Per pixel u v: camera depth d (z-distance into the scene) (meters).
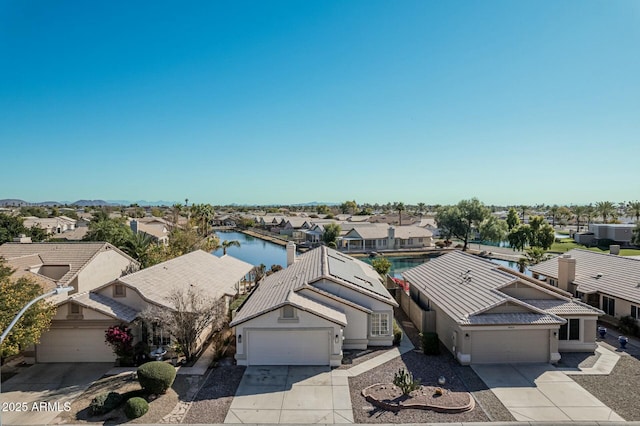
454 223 79.31
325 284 24.00
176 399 16.89
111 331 20.05
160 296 22.75
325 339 20.75
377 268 42.66
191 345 21.20
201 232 81.00
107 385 18.30
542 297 23.33
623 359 21.25
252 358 20.73
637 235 73.19
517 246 70.44
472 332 20.66
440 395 16.86
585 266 32.78
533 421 15.10
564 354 22.00
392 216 135.12
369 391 17.33
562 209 148.62
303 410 15.97
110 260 34.72
